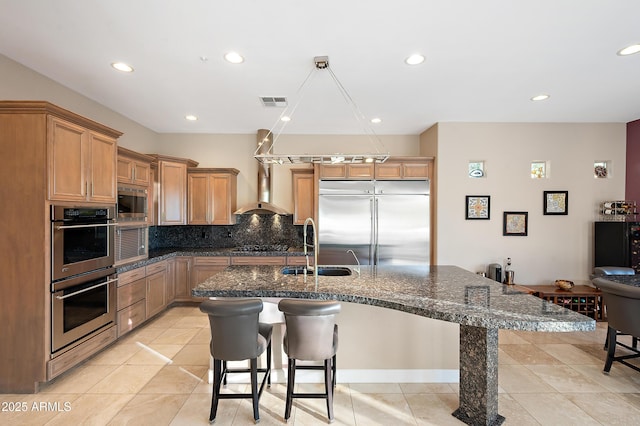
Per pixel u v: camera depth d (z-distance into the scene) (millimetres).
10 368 2238
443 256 4359
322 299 1961
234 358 1904
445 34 2176
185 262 4316
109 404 2148
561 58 2527
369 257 4398
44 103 2166
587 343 3195
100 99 3459
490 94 3316
